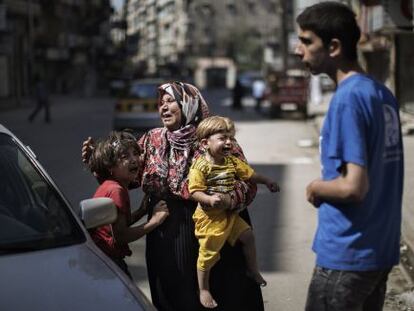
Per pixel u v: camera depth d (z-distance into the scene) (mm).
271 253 7078
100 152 4004
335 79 3029
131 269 6457
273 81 27062
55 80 62031
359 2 21484
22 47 43188
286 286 6012
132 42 36312
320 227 3020
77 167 13086
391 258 3033
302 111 26422
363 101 2869
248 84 51531
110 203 3736
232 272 3908
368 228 2920
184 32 121562
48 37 58438
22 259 3234
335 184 2834
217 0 120438
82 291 2994
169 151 3973
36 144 17453
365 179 2811
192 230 3926
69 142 17984
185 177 3914
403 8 14820
